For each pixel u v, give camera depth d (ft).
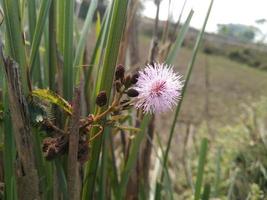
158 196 0.55
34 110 0.35
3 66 0.33
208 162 1.31
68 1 0.40
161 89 0.35
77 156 0.35
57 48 0.40
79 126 0.35
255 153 1.24
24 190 0.34
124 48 0.60
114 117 0.37
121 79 0.35
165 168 0.54
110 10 0.43
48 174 0.41
